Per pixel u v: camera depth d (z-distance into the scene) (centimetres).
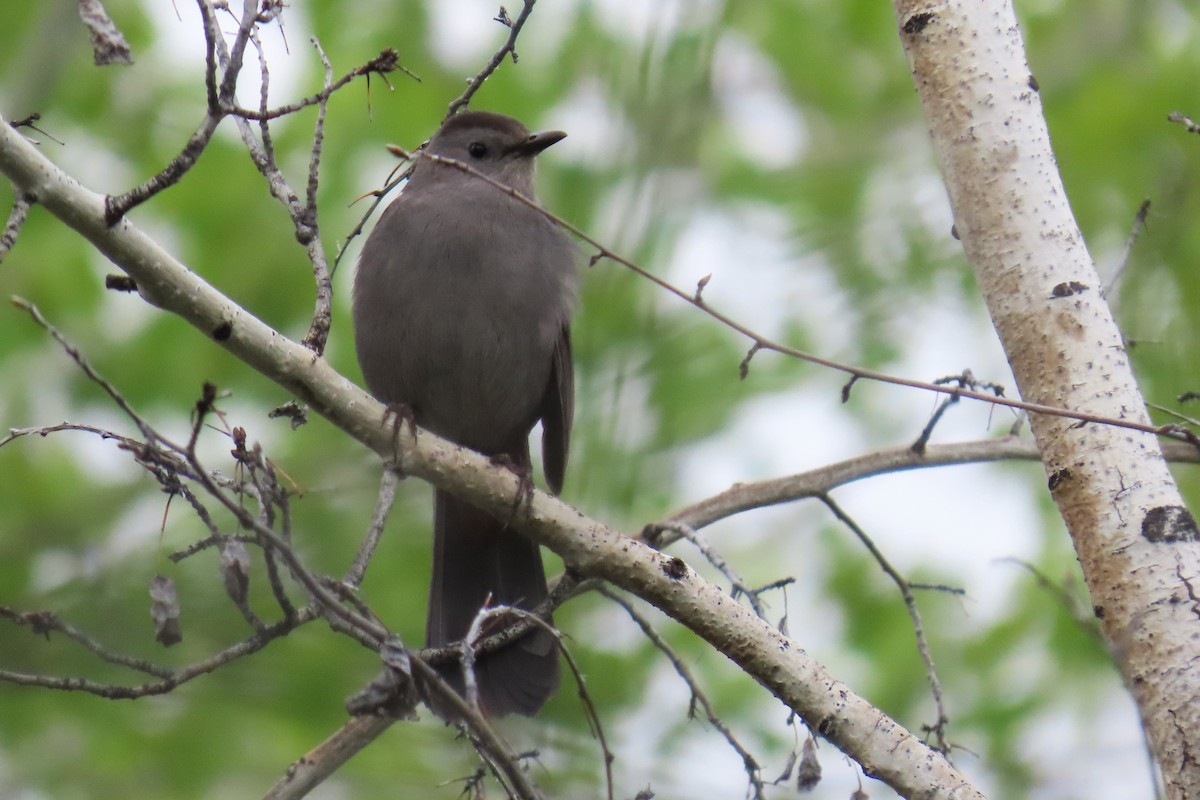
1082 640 1114
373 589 1155
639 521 1211
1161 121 1209
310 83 1254
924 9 666
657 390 1260
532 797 529
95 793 1085
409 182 966
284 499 576
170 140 1274
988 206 637
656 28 1262
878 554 760
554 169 1282
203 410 520
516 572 873
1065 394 604
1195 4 1277
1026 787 1078
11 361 1269
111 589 1098
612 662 1099
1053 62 1281
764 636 627
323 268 650
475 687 538
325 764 713
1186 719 544
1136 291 1141
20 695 1075
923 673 1152
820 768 617
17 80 1223
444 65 1281
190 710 1095
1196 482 1100
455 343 898
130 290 611
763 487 786
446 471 665
